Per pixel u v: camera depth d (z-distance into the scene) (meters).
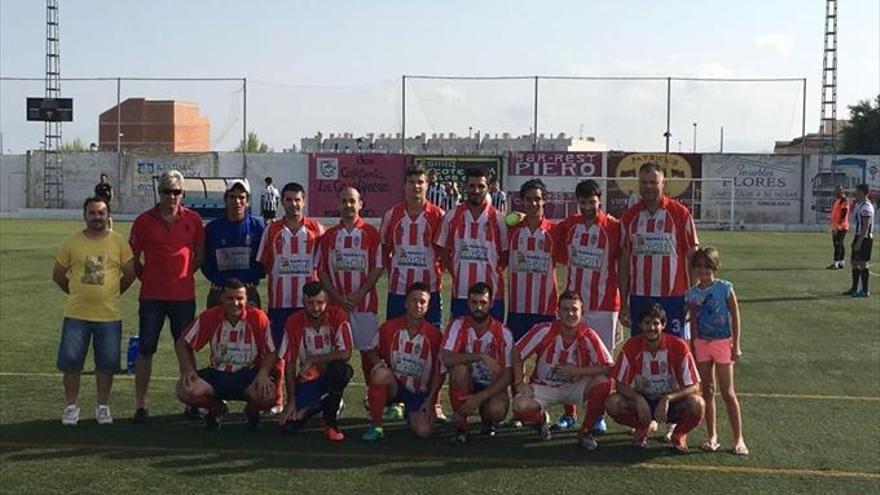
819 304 14.06
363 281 7.59
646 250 7.13
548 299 7.55
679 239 7.11
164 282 7.10
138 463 6.09
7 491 5.51
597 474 5.99
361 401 7.96
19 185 37.69
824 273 18.64
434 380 6.93
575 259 7.46
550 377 6.83
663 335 6.54
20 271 17.25
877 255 23.48
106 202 7.06
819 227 34.44
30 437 6.64
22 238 24.95
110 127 50.12
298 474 5.91
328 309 6.96
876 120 48.06
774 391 8.35
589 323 7.49
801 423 7.26
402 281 7.63
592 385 6.55
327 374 6.73
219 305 7.07
